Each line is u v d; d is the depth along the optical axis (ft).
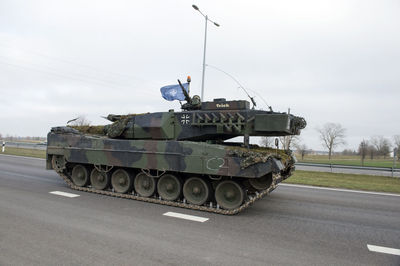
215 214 29.50
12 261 17.03
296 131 34.19
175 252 19.20
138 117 38.42
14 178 48.19
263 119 30.32
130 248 19.56
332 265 18.08
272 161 27.37
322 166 69.51
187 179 32.17
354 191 45.83
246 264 17.78
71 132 42.75
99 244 20.06
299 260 18.67
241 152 28.50
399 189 47.55
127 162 35.40
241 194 29.43
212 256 18.80
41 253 18.26
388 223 28.17
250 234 23.54
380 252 20.48
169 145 32.63
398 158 148.15
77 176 41.14
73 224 24.29
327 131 167.12
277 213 30.99
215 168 29.58
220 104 34.17
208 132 33.81
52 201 32.50
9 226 23.22
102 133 44.39
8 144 132.36
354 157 202.08
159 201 33.27
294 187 48.75
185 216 28.27
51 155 43.75
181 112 35.78
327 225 26.91
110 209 29.91
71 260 17.38
